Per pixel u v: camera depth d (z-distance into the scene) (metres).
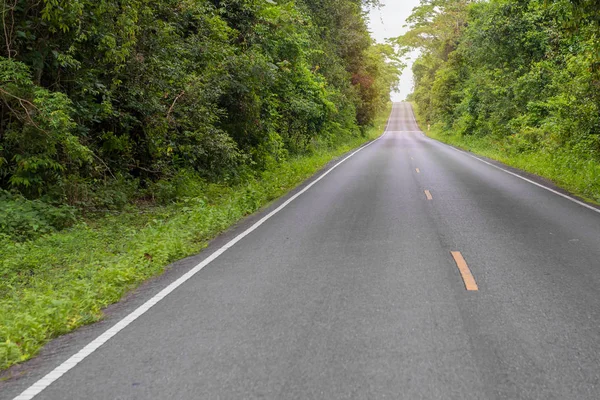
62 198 11.23
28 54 10.56
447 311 5.35
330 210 12.41
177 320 5.34
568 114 22.19
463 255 7.77
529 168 22.64
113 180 13.47
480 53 33.62
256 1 20.09
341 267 7.23
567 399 3.57
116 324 5.31
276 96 25.27
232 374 4.04
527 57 31.75
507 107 34.09
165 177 15.29
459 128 53.62
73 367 4.29
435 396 3.62
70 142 10.13
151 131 14.07
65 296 6.23
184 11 15.68
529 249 8.13
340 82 46.62
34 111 9.86
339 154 35.38
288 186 17.70
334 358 4.27
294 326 5.03
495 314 5.25
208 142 16.05
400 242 8.76
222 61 16.94
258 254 8.22
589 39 16.05
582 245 8.39
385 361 4.19
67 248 8.93
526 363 4.12
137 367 4.23
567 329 4.84
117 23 11.32
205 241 9.57
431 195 14.65
